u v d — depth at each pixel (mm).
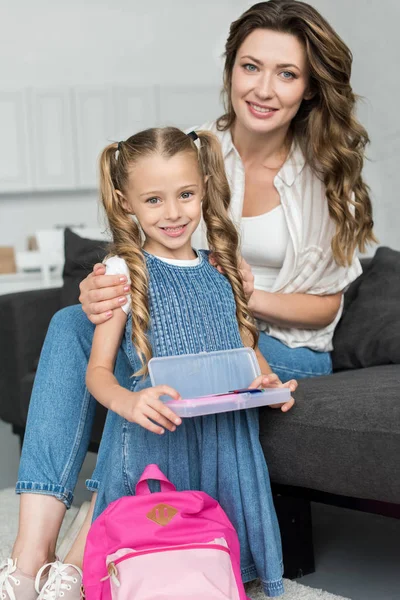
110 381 1550
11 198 7188
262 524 1602
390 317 2322
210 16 7320
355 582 1859
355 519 2363
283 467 1696
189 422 1605
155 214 1630
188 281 1677
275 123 2020
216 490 1621
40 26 7152
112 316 1614
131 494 1582
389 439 1490
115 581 1370
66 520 2369
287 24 1959
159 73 7309
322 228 2160
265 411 1733
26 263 5746
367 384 1757
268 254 2189
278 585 1592
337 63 2006
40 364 1748
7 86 7129
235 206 2164
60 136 6762
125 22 7246
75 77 7219
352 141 2123
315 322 2166
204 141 1833
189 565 1375
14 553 1619
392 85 5973
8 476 3254
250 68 2004
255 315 2070
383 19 6000
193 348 1632
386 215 6164
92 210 7258
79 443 1708
